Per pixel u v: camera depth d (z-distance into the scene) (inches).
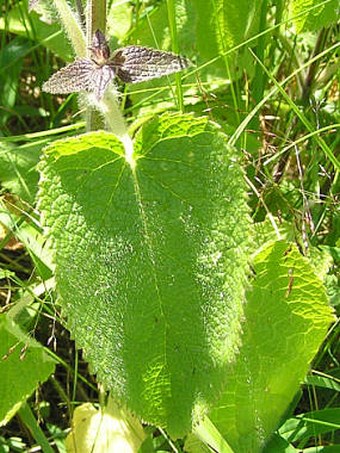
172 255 9.4
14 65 15.7
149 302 9.4
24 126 15.7
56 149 9.3
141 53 9.4
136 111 14.6
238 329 9.2
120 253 9.4
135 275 9.4
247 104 14.0
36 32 15.3
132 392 9.5
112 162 9.5
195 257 9.3
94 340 9.4
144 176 9.5
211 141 9.3
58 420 12.4
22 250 13.7
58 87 9.3
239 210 9.2
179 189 9.4
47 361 10.9
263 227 11.6
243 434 10.6
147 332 9.4
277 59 15.6
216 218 9.3
